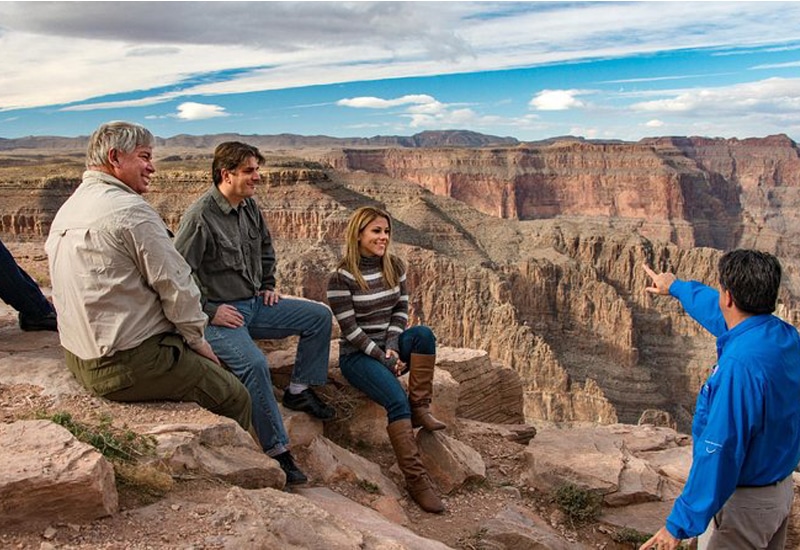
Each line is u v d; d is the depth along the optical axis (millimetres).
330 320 8633
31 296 8711
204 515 5215
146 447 5953
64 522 4883
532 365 87438
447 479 8586
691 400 93500
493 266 106625
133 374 6652
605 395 87938
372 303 8438
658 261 113188
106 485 5098
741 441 5039
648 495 8742
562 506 8578
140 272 6539
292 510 5543
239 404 7234
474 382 12656
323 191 105312
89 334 6531
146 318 6629
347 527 5555
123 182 6777
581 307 102500
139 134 6684
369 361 8414
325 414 8766
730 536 5426
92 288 6418
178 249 7820
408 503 8234
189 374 6875
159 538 4852
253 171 7992
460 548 7418
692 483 5203
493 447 10422
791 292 136750
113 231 6324
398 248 102125
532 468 9227
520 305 102688
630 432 11523
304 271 92562
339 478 7988
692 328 102750
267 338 8703
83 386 7094
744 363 5082
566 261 108062
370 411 9492
